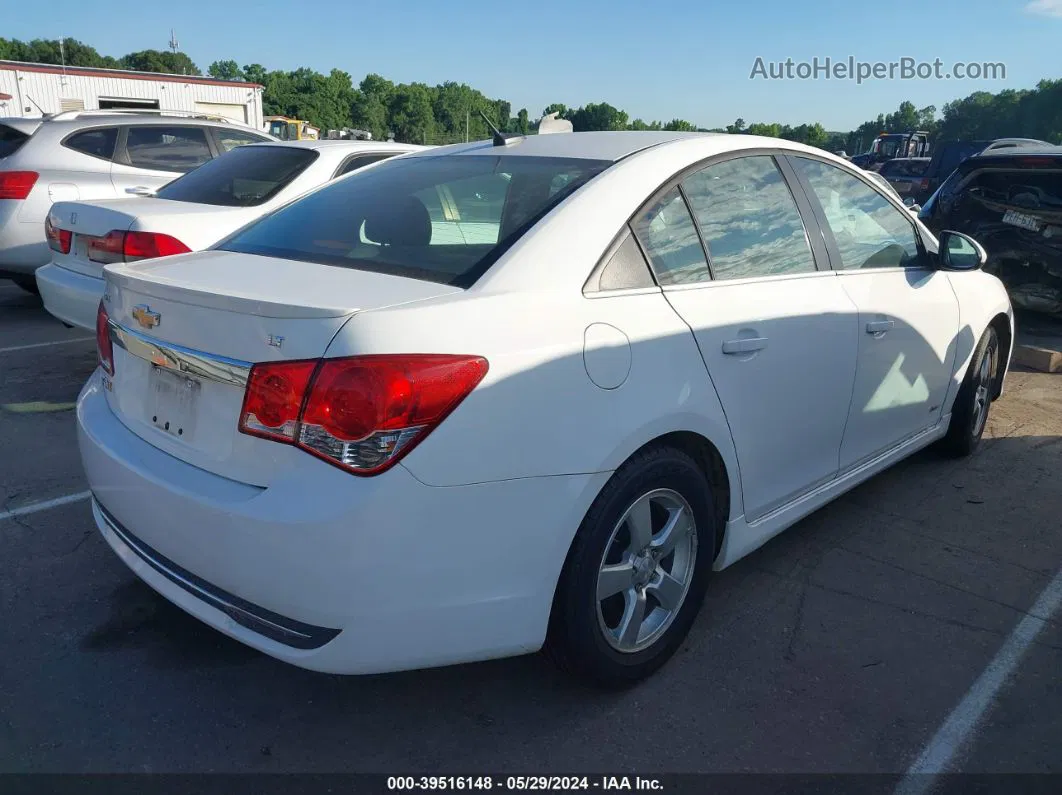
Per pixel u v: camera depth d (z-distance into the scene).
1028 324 8.23
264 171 5.86
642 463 2.33
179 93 31.78
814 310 2.94
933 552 3.46
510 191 2.60
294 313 1.95
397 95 140.75
